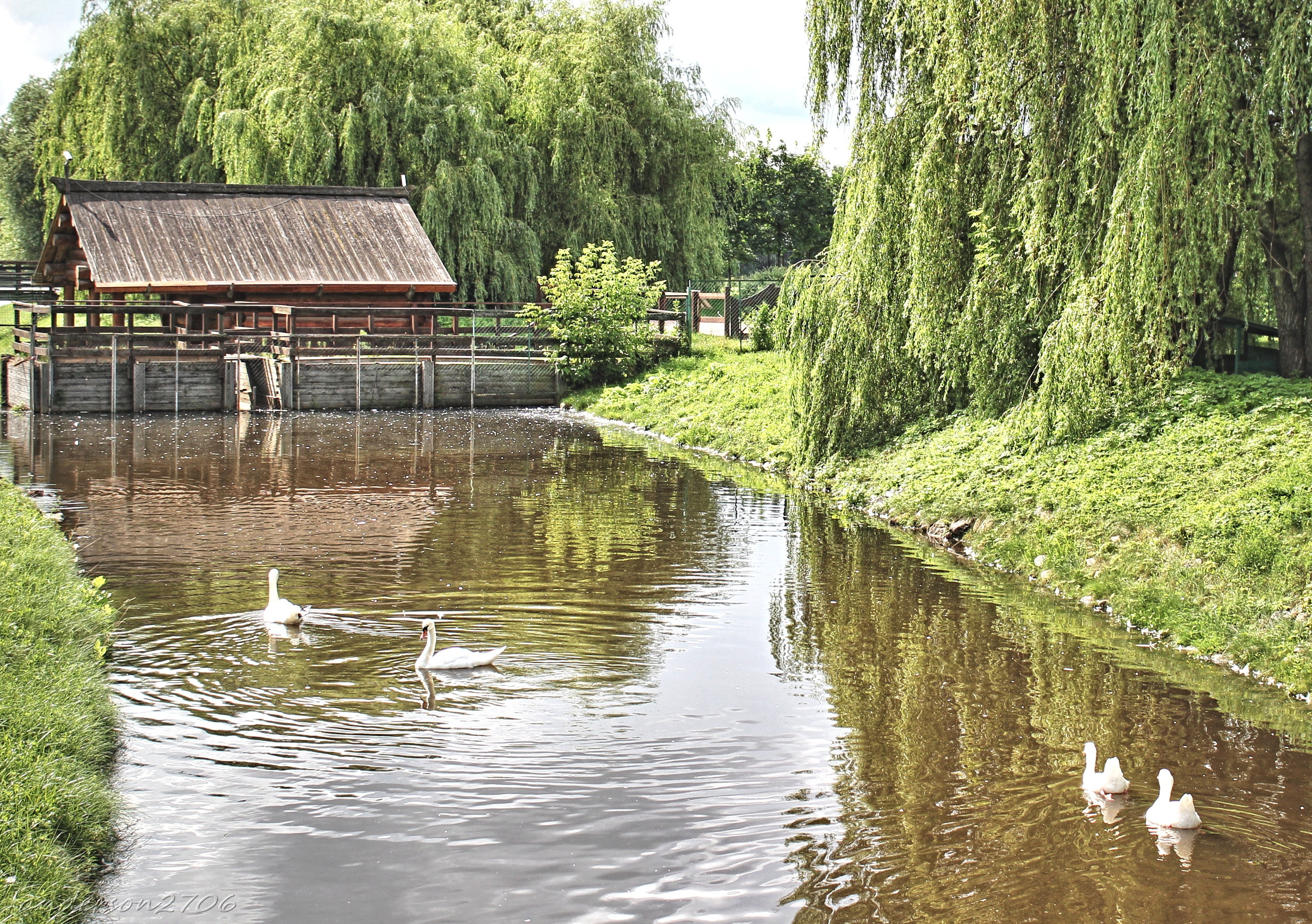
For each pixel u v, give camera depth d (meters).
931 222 18.81
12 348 45.84
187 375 34.44
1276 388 17.73
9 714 8.11
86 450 26.02
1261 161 16.20
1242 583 12.27
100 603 11.97
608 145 47.16
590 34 48.03
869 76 19.80
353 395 36.44
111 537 16.50
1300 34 15.78
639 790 8.19
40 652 9.49
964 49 17.72
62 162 49.12
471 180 43.31
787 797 8.13
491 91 46.28
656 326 48.00
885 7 19.67
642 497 20.83
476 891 6.79
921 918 6.55
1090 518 15.16
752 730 9.38
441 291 39.16
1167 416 17.61
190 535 16.67
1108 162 16.61
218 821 7.59
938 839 7.53
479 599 13.23
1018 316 18.31
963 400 21.44
